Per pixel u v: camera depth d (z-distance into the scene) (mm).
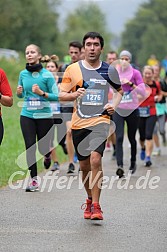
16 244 11328
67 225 12734
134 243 11453
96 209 12766
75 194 15914
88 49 13031
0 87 13398
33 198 15312
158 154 24312
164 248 11148
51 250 10969
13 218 13258
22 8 88188
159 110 25562
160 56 183250
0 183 17047
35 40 91750
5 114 33375
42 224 12789
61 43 98000
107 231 12297
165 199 15445
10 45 85500
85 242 11500
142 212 13961
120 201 15164
